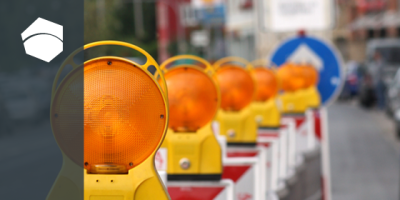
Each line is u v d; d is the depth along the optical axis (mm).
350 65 62312
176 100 7934
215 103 7996
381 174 19156
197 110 7949
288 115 17078
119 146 4793
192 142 7953
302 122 16922
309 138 16719
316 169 15703
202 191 7977
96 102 4789
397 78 35938
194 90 7922
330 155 23562
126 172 4844
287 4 16438
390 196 15742
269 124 13750
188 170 7969
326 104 17547
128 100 4777
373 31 108938
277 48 17906
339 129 33094
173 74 8031
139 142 4797
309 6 16375
